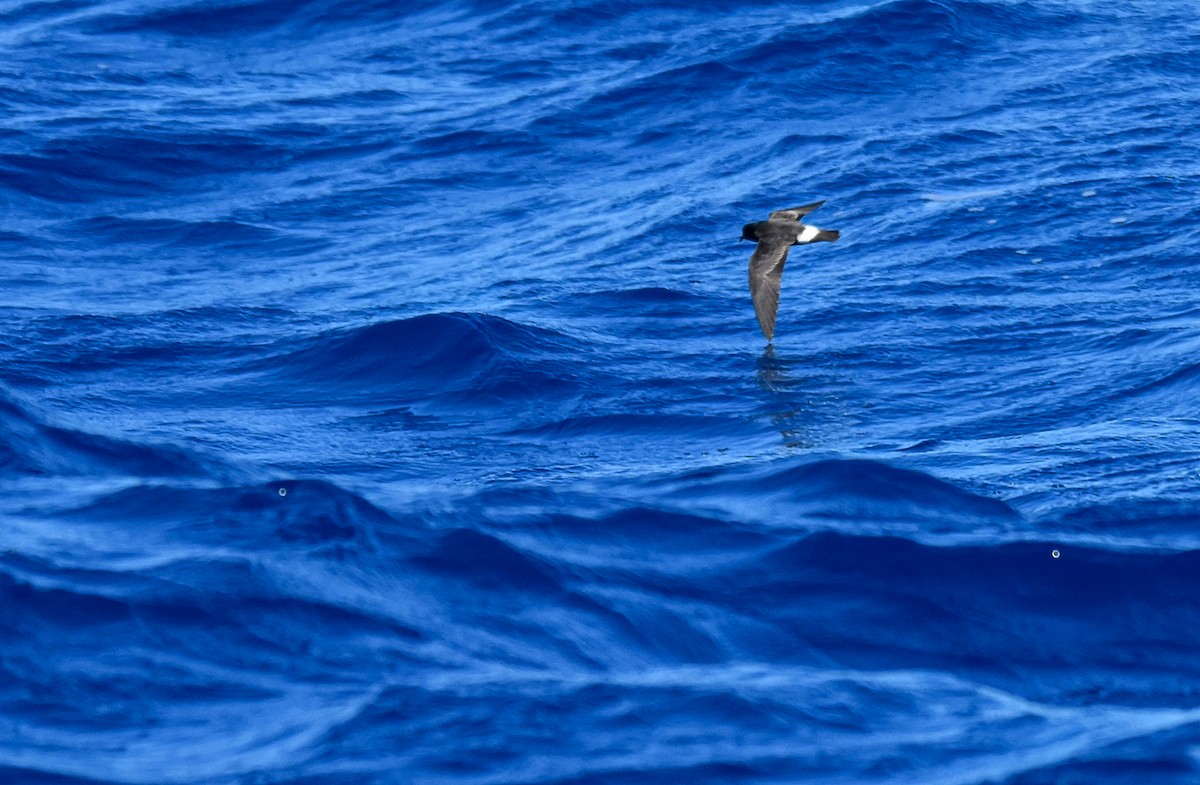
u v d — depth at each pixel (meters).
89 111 124.06
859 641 47.88
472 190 111.00
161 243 102.44
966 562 52.25
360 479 63.88
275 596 46.94
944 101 119.69
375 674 43.53
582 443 69.12
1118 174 104.00
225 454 62.97
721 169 110.94
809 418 71.50
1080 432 67.81
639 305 88.25
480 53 136.88
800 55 127.12
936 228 97.31
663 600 49.50
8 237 101.81
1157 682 46.25
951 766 40.16
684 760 39.84
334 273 96.75
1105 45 129.12
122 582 47.16
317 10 146.38
